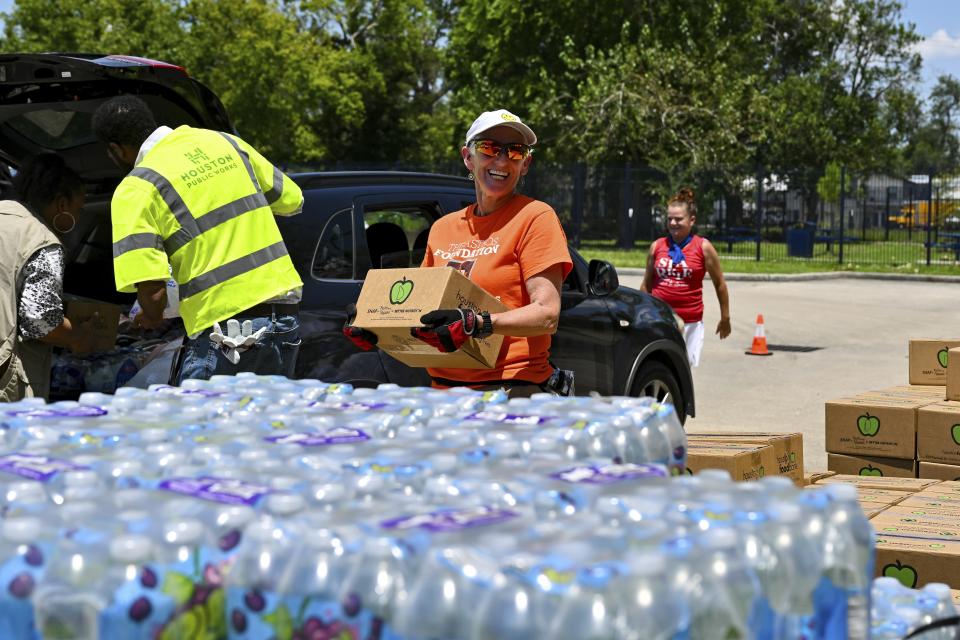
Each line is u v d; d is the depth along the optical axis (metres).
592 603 1.30
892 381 10.81
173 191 4.12
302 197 4.78
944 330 15.09
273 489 1.72
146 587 1.47
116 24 41.69
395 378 5.00
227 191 4.25
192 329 4.23
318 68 49.00
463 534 1.47
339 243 5.03
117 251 4.02
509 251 3.71
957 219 34.41
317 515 1.56
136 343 5.06
